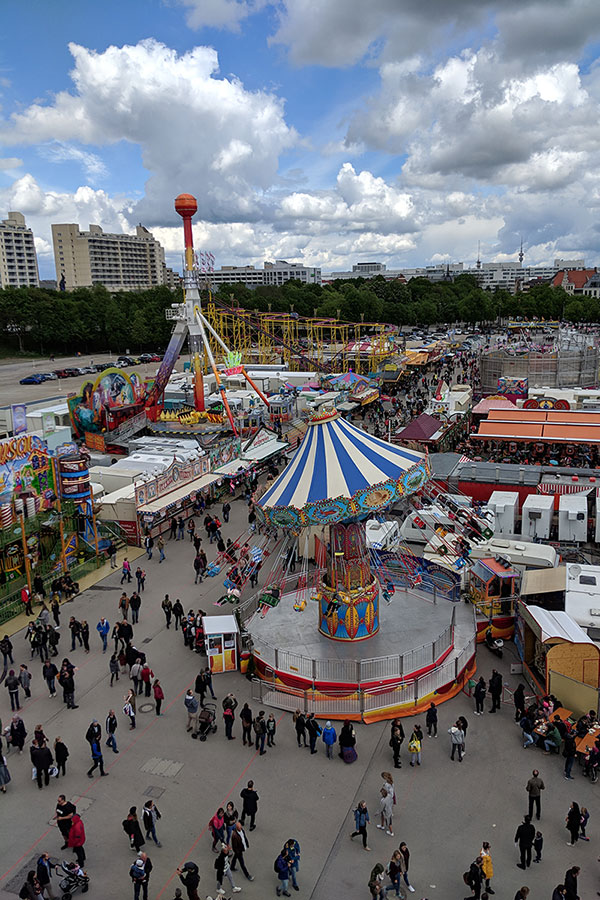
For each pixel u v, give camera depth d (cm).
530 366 7281
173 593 3228
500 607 2717
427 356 10525
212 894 1555
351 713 2259
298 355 9525
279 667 2436
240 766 2031
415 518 2911
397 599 3005
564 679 2175
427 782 1938
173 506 4019
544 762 2022
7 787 1953
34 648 2639
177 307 6262
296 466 2630
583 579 2677
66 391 9075
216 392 7319
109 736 2125
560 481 3925
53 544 3394
